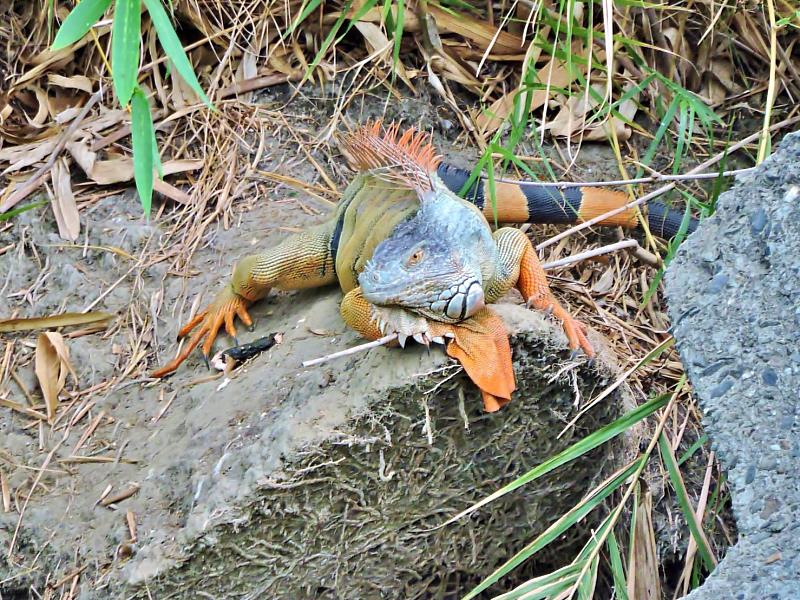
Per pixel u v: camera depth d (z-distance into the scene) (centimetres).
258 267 564
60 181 698
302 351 527
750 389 369
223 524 459
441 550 511
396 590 511
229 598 476
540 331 465
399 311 446
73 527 509
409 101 743
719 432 369
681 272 406
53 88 757
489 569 526
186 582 466
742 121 725
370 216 512
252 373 538
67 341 620
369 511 483
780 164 396
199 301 627
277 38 769
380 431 463
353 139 556
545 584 421
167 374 587
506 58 753
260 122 736
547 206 625
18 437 573
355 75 736
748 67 741
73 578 489
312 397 478
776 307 376
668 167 706
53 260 669
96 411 580
